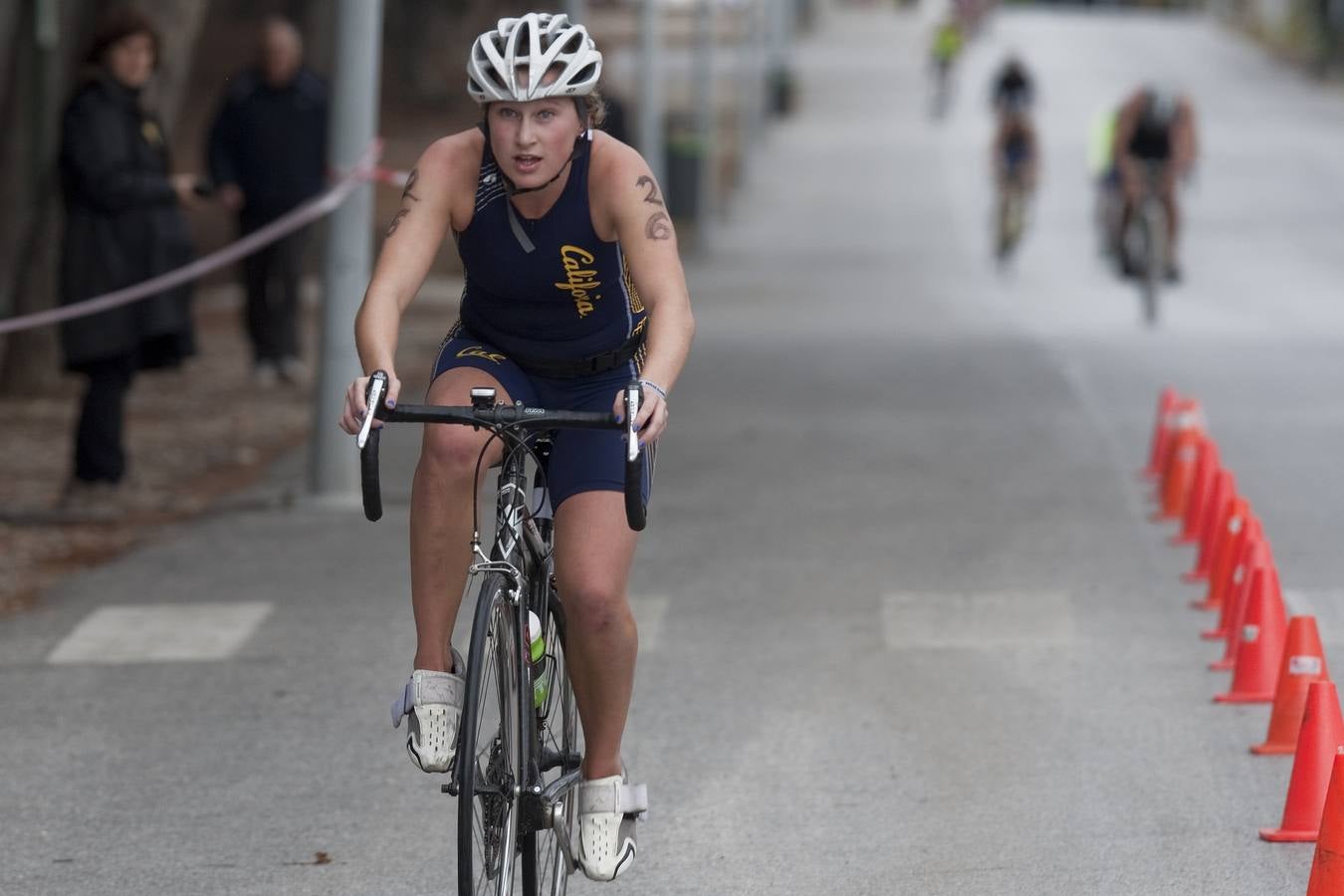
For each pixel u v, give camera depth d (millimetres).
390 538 30922
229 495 34625
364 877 17125
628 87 153125
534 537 14750
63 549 30688
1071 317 63406
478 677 13047
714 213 102875
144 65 31188
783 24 155500
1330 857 14781
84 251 30688
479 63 13672
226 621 26000
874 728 21047
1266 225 93688
